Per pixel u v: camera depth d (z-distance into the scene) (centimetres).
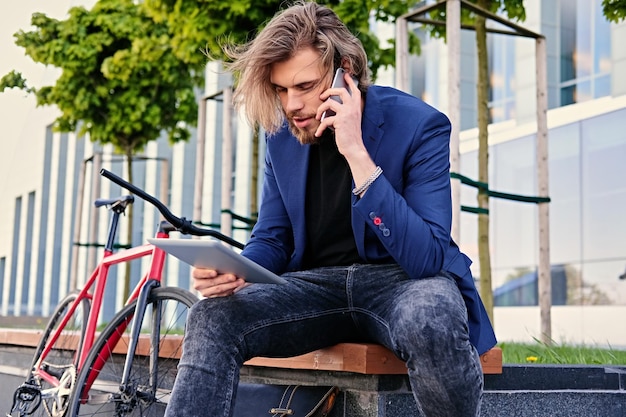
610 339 863
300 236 224
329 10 213
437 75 1041
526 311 952
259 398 230
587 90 902
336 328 216
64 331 386
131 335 290
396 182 208
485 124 516
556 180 930
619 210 859
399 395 219
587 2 899
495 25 980
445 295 186
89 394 303
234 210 1302
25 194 1947
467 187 1030
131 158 900
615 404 257
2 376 458
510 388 248
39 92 852
